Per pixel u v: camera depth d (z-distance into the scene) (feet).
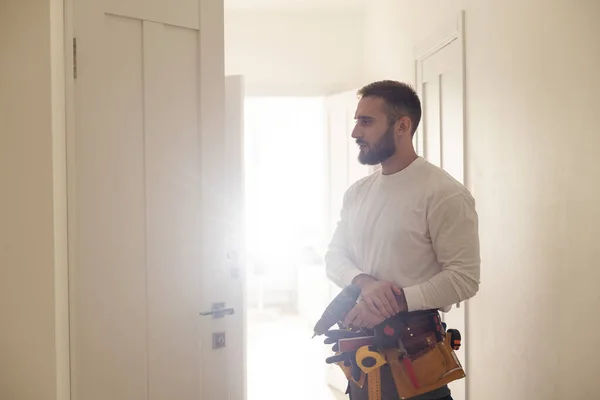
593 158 5.72
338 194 14.80
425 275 5.63
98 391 6.43
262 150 24.62
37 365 5.81
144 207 6.74
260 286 22.03
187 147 7.07
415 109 5.80
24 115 5.77
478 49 8.66
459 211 5.43
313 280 19.89
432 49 10.55
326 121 15.40
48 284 5.75
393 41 13.28
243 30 16.02
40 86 5.72
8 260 5.84
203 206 7.16
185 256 7.06
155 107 6.80
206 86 7.16
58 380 5.86
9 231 5.82
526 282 7.19
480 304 8.75
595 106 5.65
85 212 6.30
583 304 5.95
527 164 7.13
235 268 8.15
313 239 24.61
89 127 6.30
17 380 5.85
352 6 15.61
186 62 7.06
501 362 7.98
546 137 6.66
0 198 5.82
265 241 24.47
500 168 7.93
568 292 6.23
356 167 13.79
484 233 8.54
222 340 7.35
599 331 5.67
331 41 16.20
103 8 6.38
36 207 5.75
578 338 6.05
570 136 6.14
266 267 24.23
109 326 6.50
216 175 7.24
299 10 15.83
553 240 6.53
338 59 16.21
